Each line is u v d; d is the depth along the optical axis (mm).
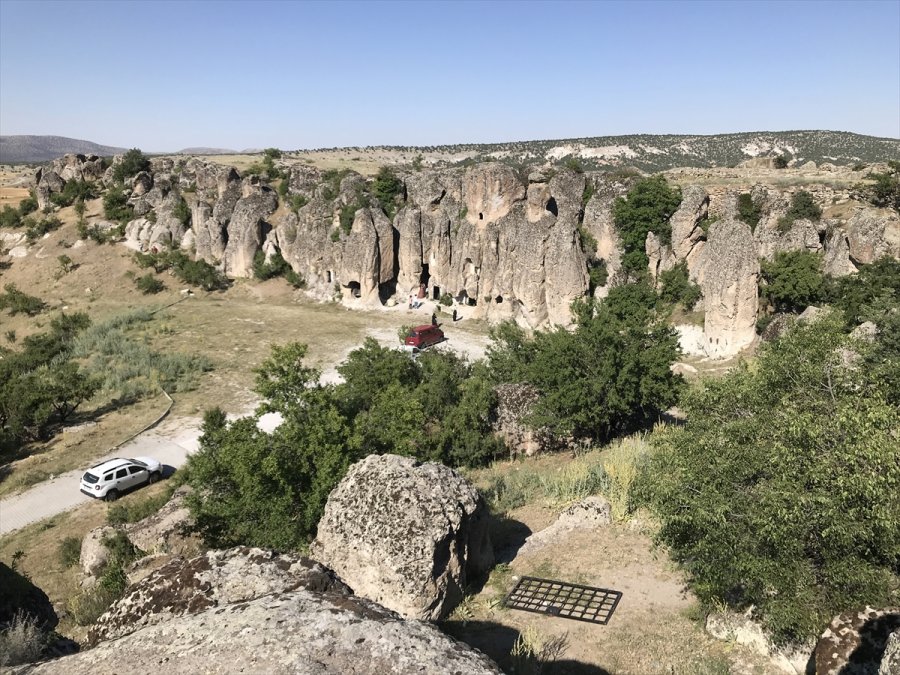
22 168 137250
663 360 22328
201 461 16906
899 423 10016
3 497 26594
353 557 11000
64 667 5449
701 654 10344
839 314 14180
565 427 22500
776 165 59125
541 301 46281
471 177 51469
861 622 8727
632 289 39344
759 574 9781
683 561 12508
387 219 55125
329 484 14680
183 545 19047
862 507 9398
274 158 84875
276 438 15789
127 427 33469
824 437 10141
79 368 42062
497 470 22328
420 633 5508
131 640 5613
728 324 36844
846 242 36531
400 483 11438
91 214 69875
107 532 20812
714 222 42375
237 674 4992
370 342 27391
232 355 44188
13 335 50875
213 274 59625
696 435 12055
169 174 71312
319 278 57812
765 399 12141
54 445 31625
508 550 14336
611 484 17469
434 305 54469
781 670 9703
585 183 49500
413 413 17672
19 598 11477
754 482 10969
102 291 59906
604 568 13172
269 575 8148
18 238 68750
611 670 10031
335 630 5430
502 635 10883
